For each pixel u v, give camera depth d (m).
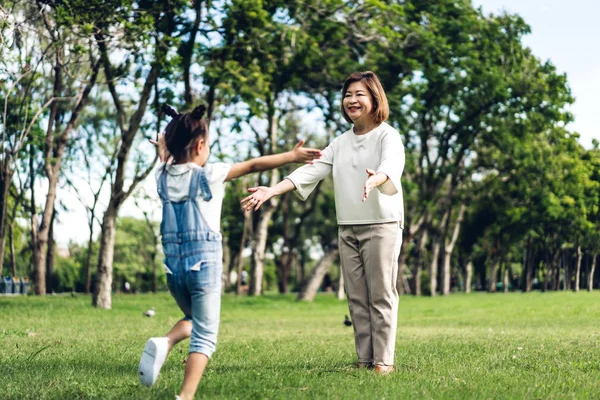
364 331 6.59
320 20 25.06
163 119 22.55
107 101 33.25
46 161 30.64
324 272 36.12
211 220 4.39
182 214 4.37
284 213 50.06
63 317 17.78
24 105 25.66
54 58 20.53
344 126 32.31
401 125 29.73
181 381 5.34
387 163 6.06
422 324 16.28
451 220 54.41
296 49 24.97
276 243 63.50
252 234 50.06
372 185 5.75
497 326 14.75
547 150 43.44
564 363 7.04
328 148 6.67
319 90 29.92
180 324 4.53
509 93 35.12
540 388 5.35
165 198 4.43
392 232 6.43
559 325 14.43
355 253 6.59
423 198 39.81
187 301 4.46
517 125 36.56
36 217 33.44
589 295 34.12
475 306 26.05
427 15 31.00
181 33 21.69
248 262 81.06
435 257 44.12
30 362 7.01
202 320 4.36
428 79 30.95
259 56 24.00
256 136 35.75
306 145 41.94
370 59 28.55
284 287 50.03
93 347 8.84
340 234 6.66
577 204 45.81
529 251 52.31
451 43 31.80
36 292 32.28
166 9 20.25
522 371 6.36
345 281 6.67
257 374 5.82
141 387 5.11
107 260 22.94
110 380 5.67
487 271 79.06
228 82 21.95
